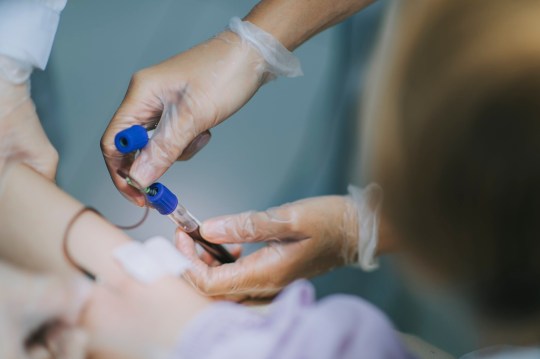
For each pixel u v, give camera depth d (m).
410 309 1.21
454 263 0.56
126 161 1.04
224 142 1.31
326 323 0.57
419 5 0.55
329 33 1.38
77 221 0.73
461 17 0.52
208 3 1.39
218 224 1.04
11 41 1.00
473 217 0.52
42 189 0.76
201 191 1.26
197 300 0.66
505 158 0.50
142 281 0.67
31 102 1.03
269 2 1.17
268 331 0.57
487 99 0.50
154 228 1.21
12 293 0.64
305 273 1.12
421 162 0.52
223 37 1.12
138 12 1.36
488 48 0.51
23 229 0.72
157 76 1.06
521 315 0.57
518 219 0.51
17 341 0.63
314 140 1.33
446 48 0.52
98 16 1.34
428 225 0.54
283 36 1.15
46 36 1.06
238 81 1.09
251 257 1.06
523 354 0.59
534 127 0.49
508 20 0.51
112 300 0.65
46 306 0.65
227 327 0.59
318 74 1.37
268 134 1.33
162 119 1.04
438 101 0.51
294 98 1.36
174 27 1.36
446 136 0.51
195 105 1.04
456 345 1.17
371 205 1.09
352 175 1.20
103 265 0.69
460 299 0.60
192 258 1.02
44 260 0.70
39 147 1.01
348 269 1.24
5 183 0.77
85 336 0.64
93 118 1.27
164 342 0.60
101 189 1.22
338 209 1.11
